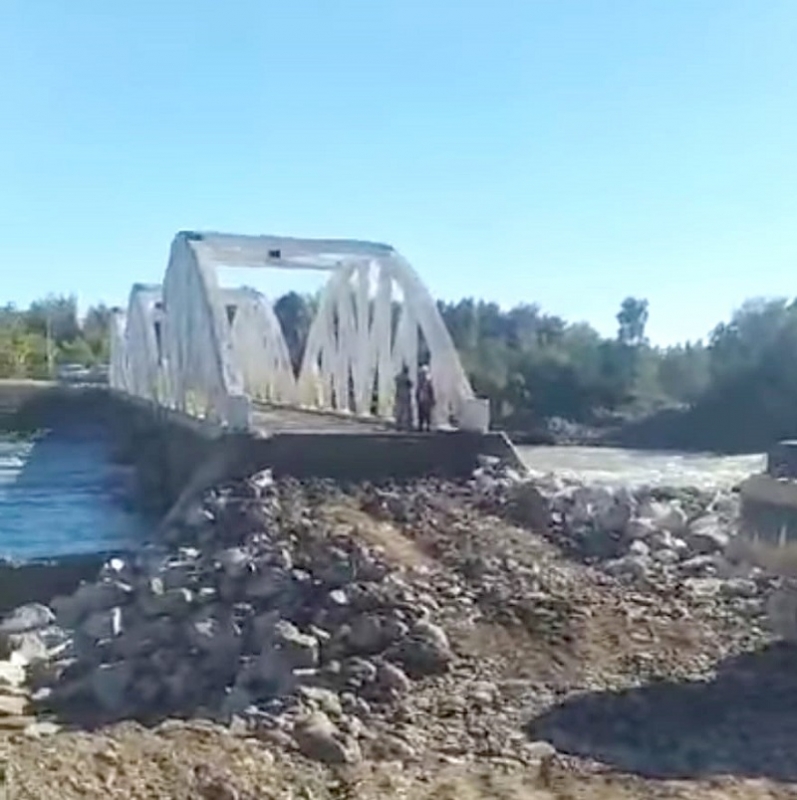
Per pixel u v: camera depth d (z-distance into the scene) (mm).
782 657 11180
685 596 13500
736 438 48875
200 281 25672
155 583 15359
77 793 7152
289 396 37531
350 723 9586
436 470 20906
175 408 29312
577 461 35031
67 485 33250
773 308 57125
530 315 72125
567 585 14031
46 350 83500
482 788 7914
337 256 26719
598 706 9930
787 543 13094
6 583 17484
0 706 11867
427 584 13891
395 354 27344
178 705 11805
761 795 7871
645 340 63969
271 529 16672
